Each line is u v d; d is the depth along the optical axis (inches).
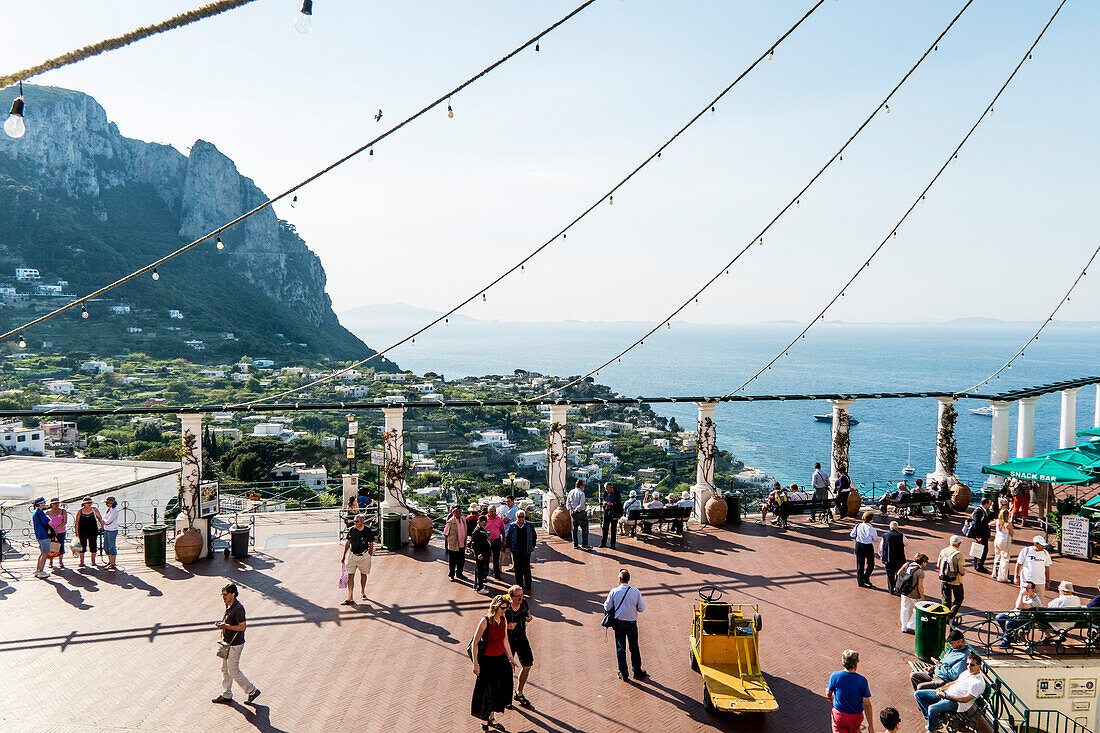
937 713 339.6
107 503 569.9
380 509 653.3
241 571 569.3
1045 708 390.0
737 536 679.1
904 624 457.4
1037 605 469.1
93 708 357.1
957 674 359.6
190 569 574.9
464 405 666.8
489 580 553.3
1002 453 818.8
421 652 425.4
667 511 668.7
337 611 487.8
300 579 551.8
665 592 528.4
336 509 779.4
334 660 414.0
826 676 398.6
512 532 528.7
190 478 602.2
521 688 368.2
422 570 576.1
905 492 720.3
